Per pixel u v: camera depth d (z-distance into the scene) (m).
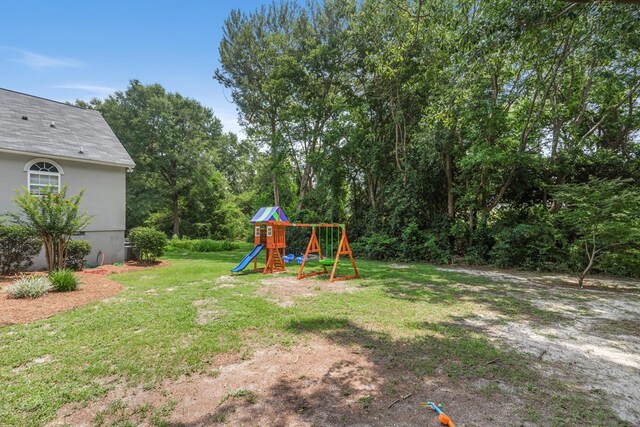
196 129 28.42
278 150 17.45
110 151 11.56
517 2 4.63
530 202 11.71
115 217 11.34
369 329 4.13
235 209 29.03
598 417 2.29
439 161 12.16
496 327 4.28
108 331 3.97
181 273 8.80
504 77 10.62
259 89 17.84
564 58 9.13
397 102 13.70
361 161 15.39
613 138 11.83
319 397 2.54
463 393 2.60
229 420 2.24
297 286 6.98
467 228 11.94
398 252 12.58
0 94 10.90
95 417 2.27
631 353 3.46
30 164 9.65
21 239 8.34
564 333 4.07
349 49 14.39
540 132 11.53
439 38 8.75
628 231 6.64
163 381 2.79
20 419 2.23
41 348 3.44
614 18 5.54
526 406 2.42
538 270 9.52
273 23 16.67
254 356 3.30
